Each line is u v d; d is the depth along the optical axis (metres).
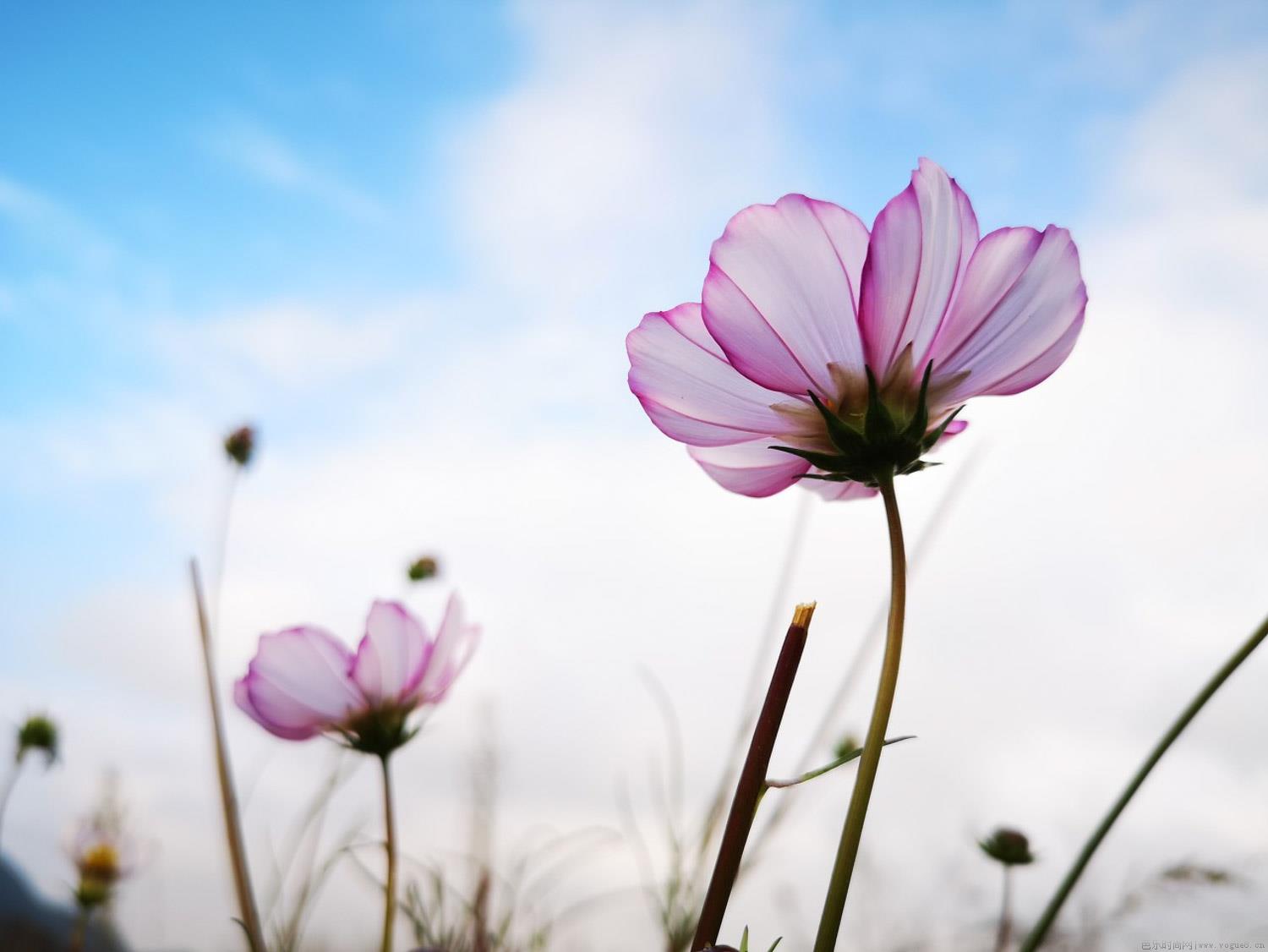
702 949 0.11
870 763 0.11
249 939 0.20
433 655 0.28
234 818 0.21
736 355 0.16
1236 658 0.14
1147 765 0.14
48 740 0.48
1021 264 0.16
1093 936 0.20
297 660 0.27
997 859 0.31
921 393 0.16
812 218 0.16
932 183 0.16
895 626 0.12
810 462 0.17
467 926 0.31
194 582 0.24
